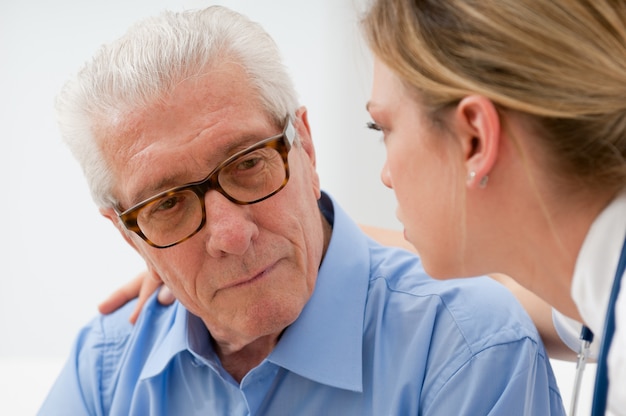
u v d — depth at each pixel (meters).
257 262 1.10
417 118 0.86
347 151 2.28
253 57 1.10
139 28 1.12
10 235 2.20
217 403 1.27
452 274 0.93
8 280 2.21
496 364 1.12
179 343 1.28
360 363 1.17
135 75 1.06
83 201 2.19
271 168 1.09
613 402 0.80
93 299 2.22
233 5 2.21
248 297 1.12
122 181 1.10
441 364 1.15
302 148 1.19
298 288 1.14
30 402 2.04
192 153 1.06
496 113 0.79
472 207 0.85
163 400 1.30
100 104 1.08
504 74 0.78
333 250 1.27
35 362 2.20
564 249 0.84
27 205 2.19
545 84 0.78
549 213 0.83
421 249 0.93
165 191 1.08
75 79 1.14
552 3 0.78
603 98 0.78
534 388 1.15
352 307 1.22
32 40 2.16
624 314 0.75
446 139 0.84
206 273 1.12
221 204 1.07
